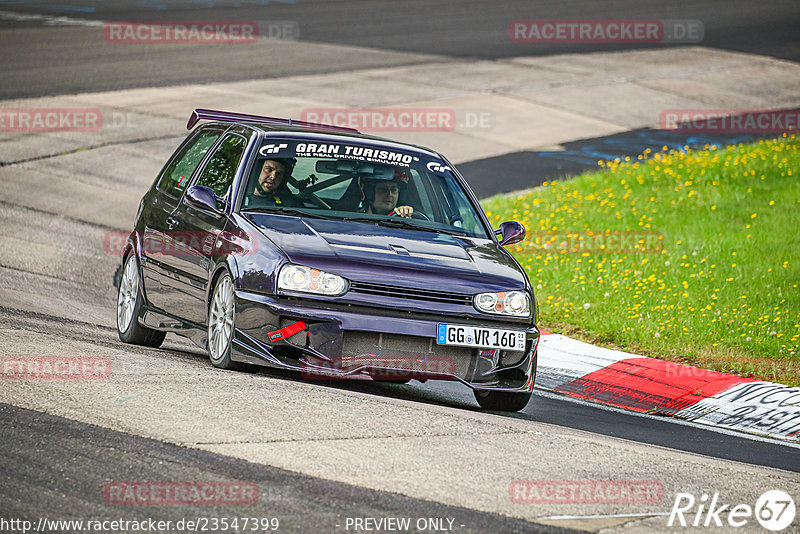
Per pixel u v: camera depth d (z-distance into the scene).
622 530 17.12
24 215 52.84
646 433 27.06
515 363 26.41
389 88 92.00
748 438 28.12
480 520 17.06
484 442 21.72
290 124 32.28
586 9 141.88
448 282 25.73
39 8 123.62
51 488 17.12
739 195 60.31
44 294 38.41
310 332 24.59
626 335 37.53
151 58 97.62
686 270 45.59
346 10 135.25
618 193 62.50
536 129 83.19
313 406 22.94
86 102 79.44
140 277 31.45
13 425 20.11
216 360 26.50
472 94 92.50
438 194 29.77
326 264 25.09
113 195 59.19
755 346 36.22
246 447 19.70
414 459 19.95
